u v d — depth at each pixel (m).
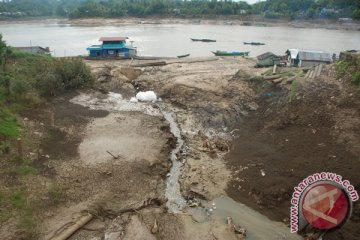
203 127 30.58
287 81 33.31
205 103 34.38
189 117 32.50
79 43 78.38
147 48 70.94
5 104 27.83
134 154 24.47
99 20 134.12
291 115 28.02
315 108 27.30
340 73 30.72
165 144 26.34
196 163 24.56
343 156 21.38
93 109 32.88
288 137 25.80
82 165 22.69
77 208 18.62
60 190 19.78
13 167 20.78
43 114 29.56
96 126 28.83
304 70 35.78
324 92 28.58
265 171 22.34
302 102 28.69
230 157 25.12
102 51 52.84
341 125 24.42
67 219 17.75
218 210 19.86
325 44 78.19
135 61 51.09
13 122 25.66
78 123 29.05
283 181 20.73
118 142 26.16
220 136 28.77
